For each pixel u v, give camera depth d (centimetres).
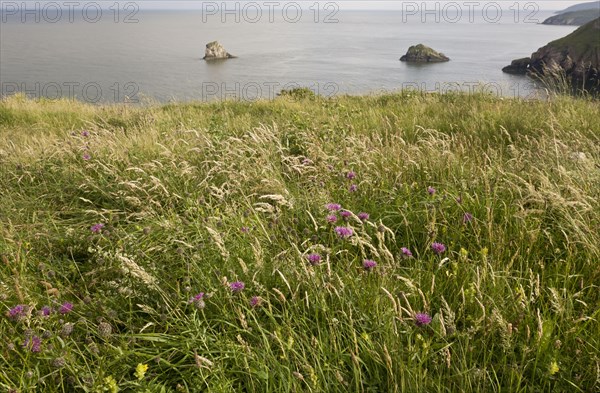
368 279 317
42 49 11294
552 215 401
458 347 265
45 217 510
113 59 9225
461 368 245
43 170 620
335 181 520
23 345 268
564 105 896
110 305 327
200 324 282
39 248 420
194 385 260
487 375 251
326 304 299
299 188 509
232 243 387
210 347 282
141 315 327
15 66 7769
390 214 438
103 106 1599
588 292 305
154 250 394
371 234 405
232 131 825
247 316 297
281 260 331
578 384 242
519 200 404
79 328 304
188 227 427
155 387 251
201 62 8938
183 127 774
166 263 383
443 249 333
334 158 551
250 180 523
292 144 704
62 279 381
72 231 446
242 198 480
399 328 280
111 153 658
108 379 239
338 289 304
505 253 355
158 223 424
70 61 8706
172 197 506
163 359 264
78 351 274
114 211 496
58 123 1257
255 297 287
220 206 478
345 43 14250
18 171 636
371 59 9388
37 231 449
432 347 257
